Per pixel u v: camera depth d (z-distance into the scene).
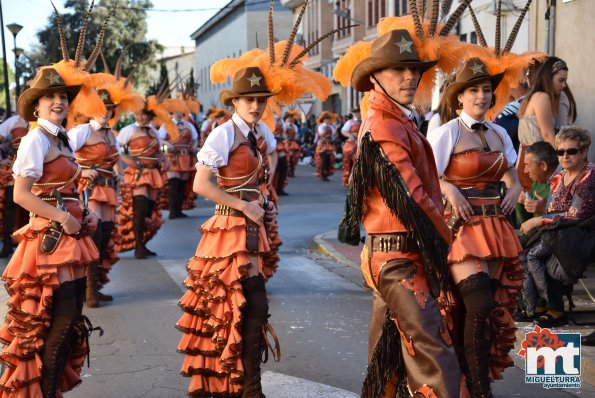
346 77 4.80
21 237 4.90
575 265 6.36
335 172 28.77
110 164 8.32
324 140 24.56
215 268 4.94
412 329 3.93
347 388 5.49
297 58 5.37
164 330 7.08
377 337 4.22
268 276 5.64
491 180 5.20
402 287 3.99
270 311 7.78
